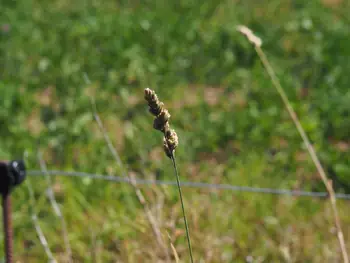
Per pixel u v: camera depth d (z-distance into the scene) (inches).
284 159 292.0
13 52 387.2
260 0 472.7
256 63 378.6
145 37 409.4
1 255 226.7
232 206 251.3
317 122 316.5
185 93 350.6
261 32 424.2
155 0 468.1
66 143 305.0
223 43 402.6
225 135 315.0
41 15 442.0
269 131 309.7
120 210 244.4
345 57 388.5
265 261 226.8
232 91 359.3
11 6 454.3
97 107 332.5
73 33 405.7
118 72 367.6
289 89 347.3
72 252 227.6
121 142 299.7
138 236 216.1
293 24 427.2
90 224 235.9
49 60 381.1
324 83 359.9
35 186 263.4
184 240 204.4
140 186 235.8
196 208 230.7
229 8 454.9
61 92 352.2
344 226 243.4
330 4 468.1
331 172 288.8
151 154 291.1
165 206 197.5
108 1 471.2
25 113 326.0
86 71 371.6
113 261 219.6
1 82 353.4
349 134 319.0
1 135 312.5
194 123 324.5
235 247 229.6
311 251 227.1
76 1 462.9
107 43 396.5
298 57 397.4
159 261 182.7
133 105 338.3
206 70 379.9
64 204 253.1
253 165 284.7
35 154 289.7
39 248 231.0
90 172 275.4
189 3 464.8
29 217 246.2
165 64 380.8
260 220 246.7
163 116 94.7
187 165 289.3
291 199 260.4
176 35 413.7
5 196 131.7
